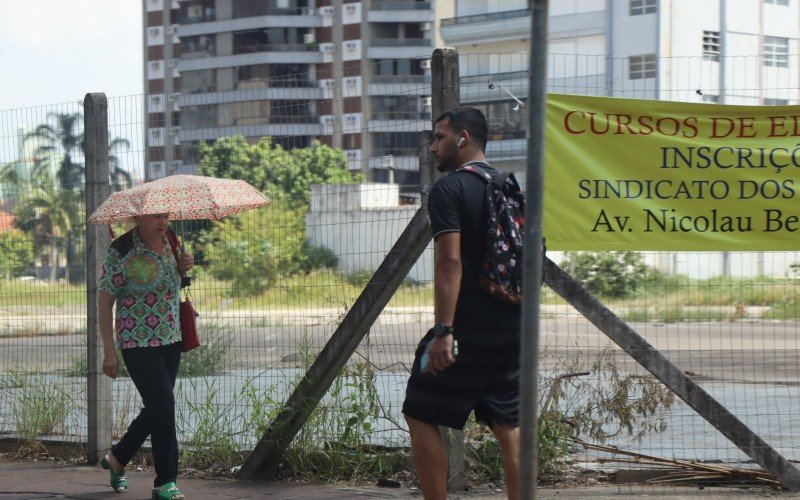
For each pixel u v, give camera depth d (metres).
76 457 8.66
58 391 9.16
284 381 8.36
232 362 11.08
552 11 52.94
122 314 6.88
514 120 19.48
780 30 52.34
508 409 5.18
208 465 7.98
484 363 5.06
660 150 7.02
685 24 50.19
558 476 7.26
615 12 50.81
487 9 61.06
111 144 8.41
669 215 7.02
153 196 6.71
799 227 6.94
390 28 82.38
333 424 7.61
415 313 8.71
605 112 7.05
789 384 13.48
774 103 8.08
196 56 86.75
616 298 23.55
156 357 6.88
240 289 8.80
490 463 7.24
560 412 7.42
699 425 10.01
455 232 5.00
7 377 9.66
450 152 5.39
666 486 7.12
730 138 6.98
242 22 84.44
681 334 21.91
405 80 81.56
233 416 8.20
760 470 7.20
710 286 10.34
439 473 5.17
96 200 8.36
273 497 6.95
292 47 83.12
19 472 8.11
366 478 7.44
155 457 6.86
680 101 7.01
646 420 9.71
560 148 7.06
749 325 23.25
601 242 7.04
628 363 14.53
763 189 6.96
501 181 5.15
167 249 7.00
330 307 8.31
